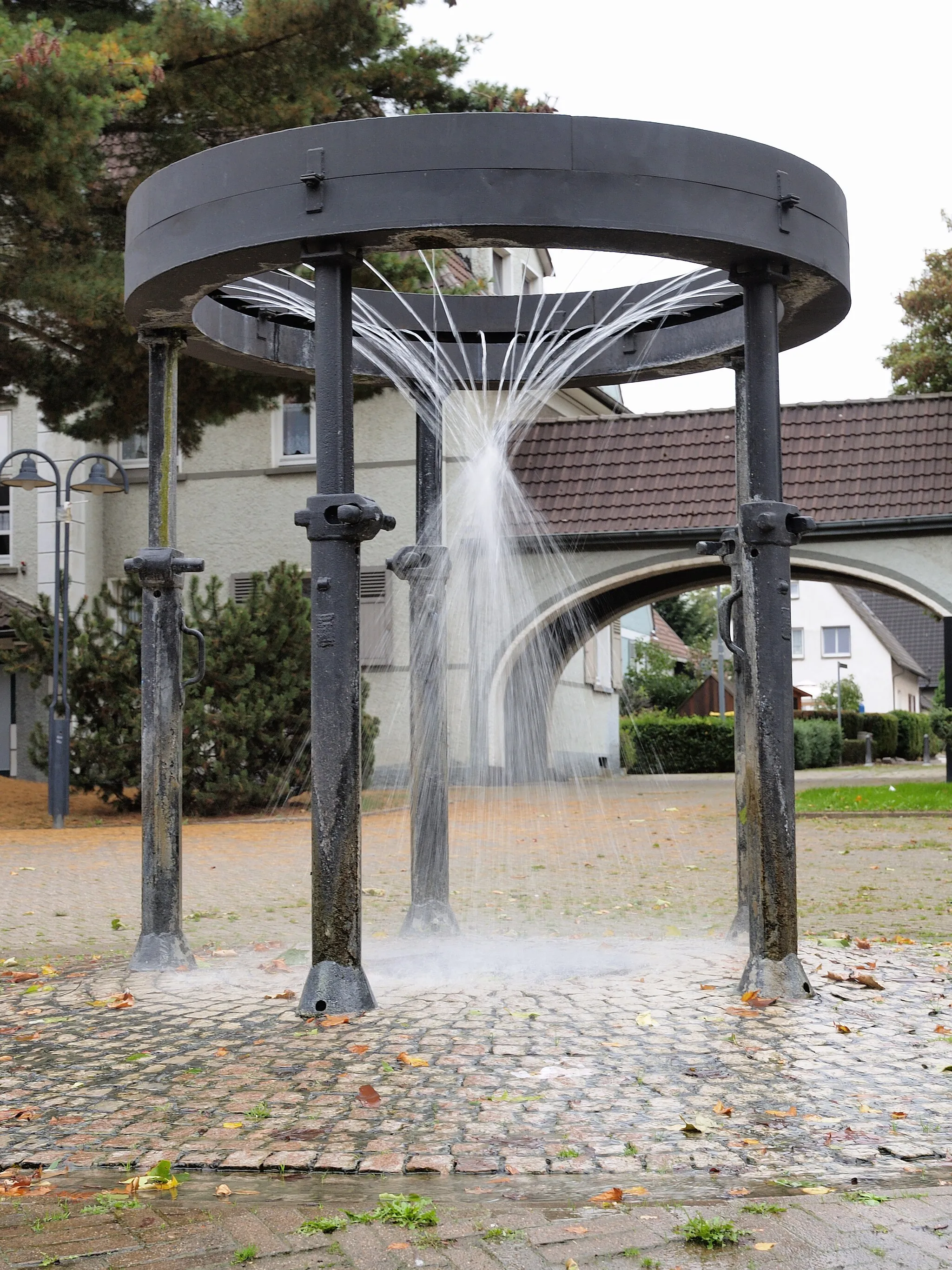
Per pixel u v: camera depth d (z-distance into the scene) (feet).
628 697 122.11
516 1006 17.80
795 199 18.24
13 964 22.76
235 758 58.65
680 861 40.55
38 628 59.52
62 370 56.29
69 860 42.42
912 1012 17.35
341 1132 12.70
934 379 119.75
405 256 53.47
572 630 79.05
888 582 66.23
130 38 51.13
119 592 62.90
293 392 57.00
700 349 23.40
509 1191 11.13
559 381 25.09
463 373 25.07
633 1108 13.32
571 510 69.77
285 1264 9.46
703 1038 15.98
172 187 18.33
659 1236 9.84
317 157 17.02
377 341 24.67
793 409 71.10
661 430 71.46
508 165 16.76
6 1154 12.41
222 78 52.54
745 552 18.75
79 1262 9.59
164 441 21.72
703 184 17.47
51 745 55.62
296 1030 16.75
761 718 18.53
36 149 45.37
